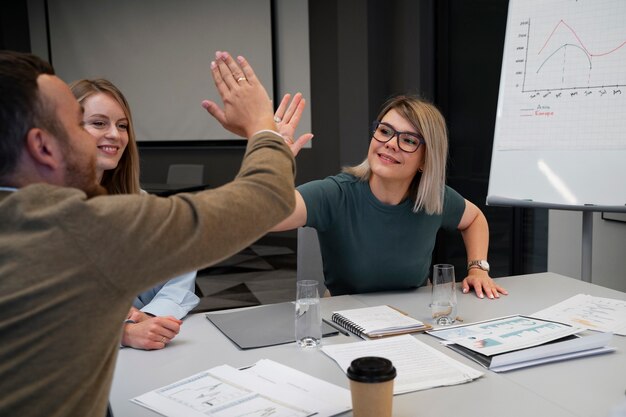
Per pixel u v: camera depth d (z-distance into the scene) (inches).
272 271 190.5
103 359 27.5
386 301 69.7
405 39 175.6
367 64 183.3
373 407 37.1
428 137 68.8
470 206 83.0
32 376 25.5
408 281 76.0
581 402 42.1
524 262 141.7
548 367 48.6
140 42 244.1
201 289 170.7
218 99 234.2
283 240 230.4
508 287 74.9
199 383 45.9
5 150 27.7
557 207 80.0
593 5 80.4
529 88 83.7
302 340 54.1
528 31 84.4
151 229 26.0
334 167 216.1
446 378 46.1
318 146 220.2
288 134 40.9
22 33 263.7
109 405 42.8
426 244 75.6
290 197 31.2
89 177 30.5
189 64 237.0
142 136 251.4
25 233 26.2
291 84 222.7
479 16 150.6
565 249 121.0
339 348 52.7
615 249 111.0
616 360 50.0
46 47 261.7
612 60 78.5
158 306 62.3
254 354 52.4
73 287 25.5
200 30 232.8
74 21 254.8
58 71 261.7
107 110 66.4
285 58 222.1
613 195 76.7
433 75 169.8
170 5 236.4
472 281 73.0
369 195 72.4
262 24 222.2
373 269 73.7
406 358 50.2
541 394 43.5
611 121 78.0
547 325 57.5
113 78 251.8
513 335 54.8
